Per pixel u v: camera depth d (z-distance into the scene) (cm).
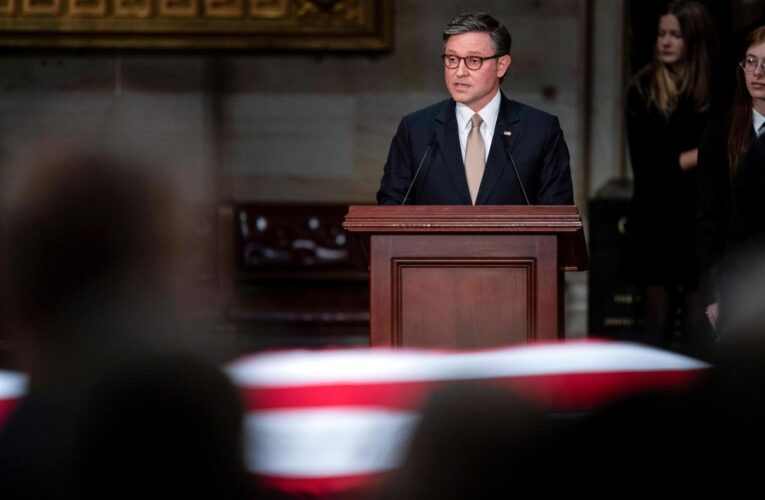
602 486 436
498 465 436
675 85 1778
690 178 1773
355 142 2442
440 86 2438
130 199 339
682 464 446
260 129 2436
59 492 352
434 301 1025
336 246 2352
